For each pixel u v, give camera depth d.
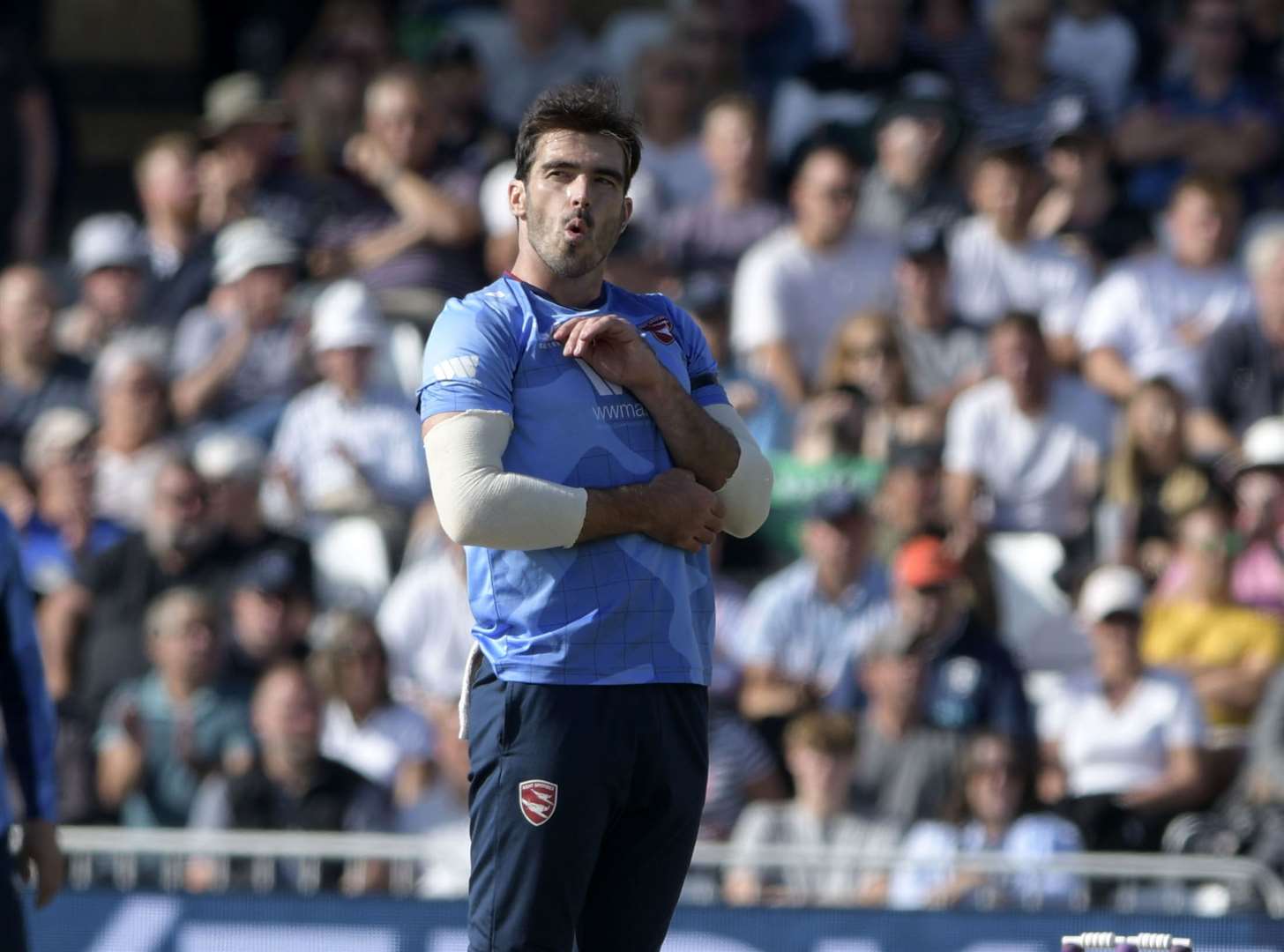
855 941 18.44
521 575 11.24
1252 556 27.56
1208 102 35.78
